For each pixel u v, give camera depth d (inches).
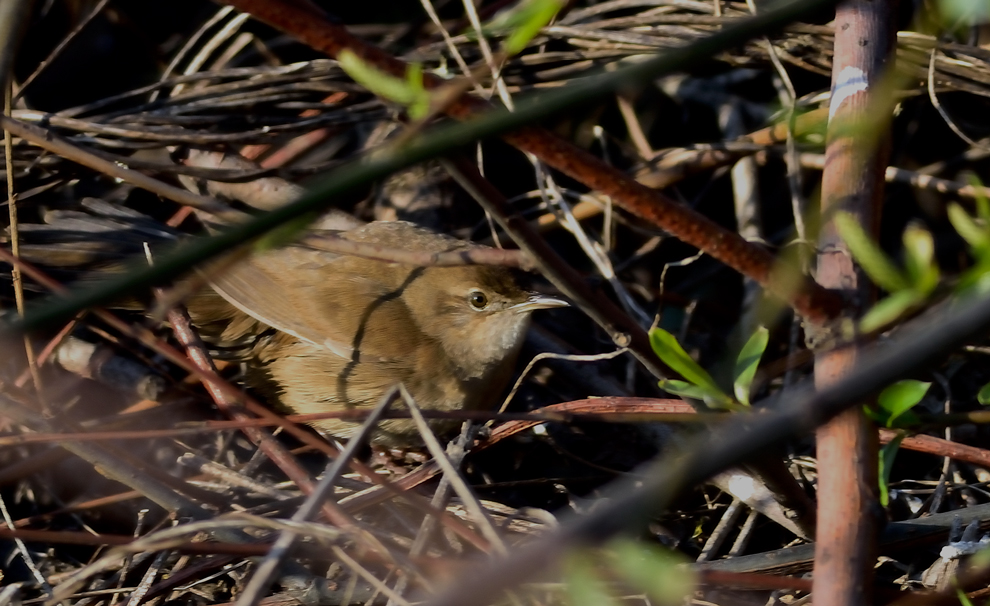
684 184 446.0
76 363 362.9
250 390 389.1
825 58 382.3
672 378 222.1
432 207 433.7
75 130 386.9
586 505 318.0
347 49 150.4
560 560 139.5
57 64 468.8
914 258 156.7
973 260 391.2
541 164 374.3
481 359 368.2
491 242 420.5
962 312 124.9
